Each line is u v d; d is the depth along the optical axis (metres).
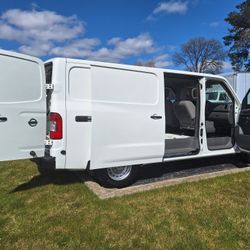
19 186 5.43
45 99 4.68
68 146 4.73
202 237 3.62
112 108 5.06
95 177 5.44
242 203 4.55
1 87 4.34
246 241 3.54
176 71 5.79
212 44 49.50
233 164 7.05
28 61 4.54
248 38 38.84
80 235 3.71
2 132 4.36
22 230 3.86
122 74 5.18
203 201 4.63
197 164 7.06
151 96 5.49
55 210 4.41
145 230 3.81
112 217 4.17
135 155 5.32
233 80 14.59
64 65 4.73
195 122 6.24
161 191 5.05
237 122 6.41
